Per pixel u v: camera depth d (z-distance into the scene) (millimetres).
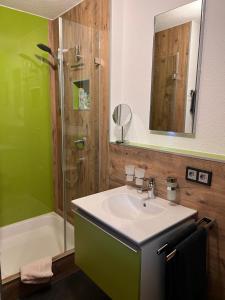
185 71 1420
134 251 1093
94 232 1341
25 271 1649
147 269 1119
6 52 2084
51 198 2604
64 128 2279
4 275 1685
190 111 1419
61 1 1964
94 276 1399
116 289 1236
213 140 1342
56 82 2389
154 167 1576
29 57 2227
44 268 1697
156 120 1625
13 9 2082
